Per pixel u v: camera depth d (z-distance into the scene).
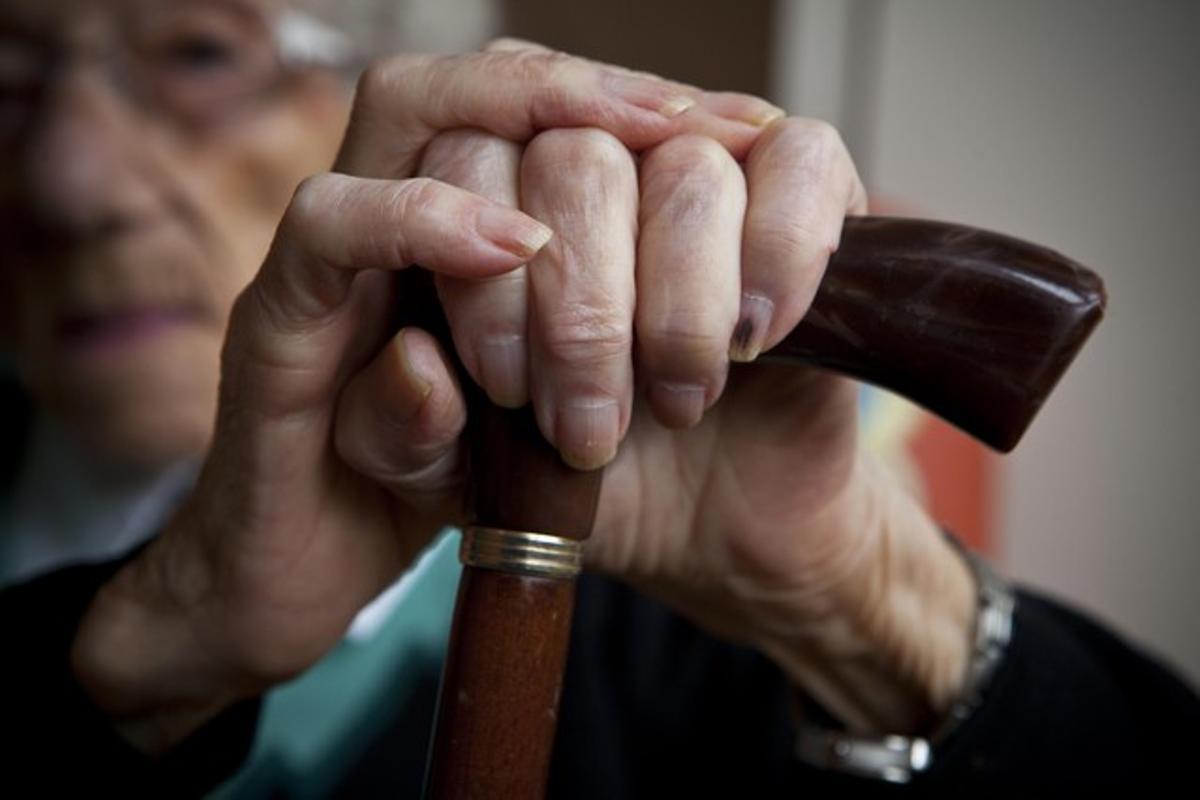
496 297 0.43
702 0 1.40
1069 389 1.60
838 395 0.55
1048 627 0.74
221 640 0.58
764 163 0.44
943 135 1.57
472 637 0.45
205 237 1.11
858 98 1.53
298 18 1.09
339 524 0.55
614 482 0.56
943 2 1.57
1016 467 1.60
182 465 1.16
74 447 1.15
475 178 0.46
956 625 0.68
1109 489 1.60
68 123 1.07
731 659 0.88
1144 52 1.60
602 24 1.36
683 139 0.45
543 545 0.45
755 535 0.58
